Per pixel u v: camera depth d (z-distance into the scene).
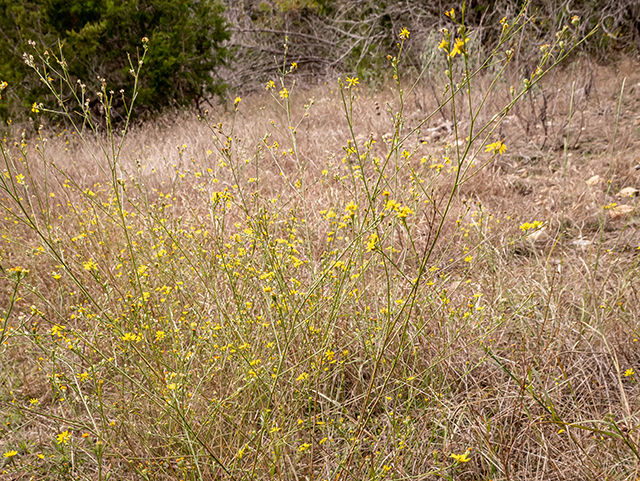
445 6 10.43
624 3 9.12
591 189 4.00
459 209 3.87
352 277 2.20
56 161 6.51
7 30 8.84
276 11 14.16
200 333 2.42
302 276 2.95
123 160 6.38
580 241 3.37
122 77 9.29
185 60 9.54
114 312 2.58
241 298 2.32
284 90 2.65
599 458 1.79
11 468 1.98
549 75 7.90
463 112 6.47
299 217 3.74
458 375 2.33
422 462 1.88
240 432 1.83
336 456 1.91
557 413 2.00
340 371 2.35
